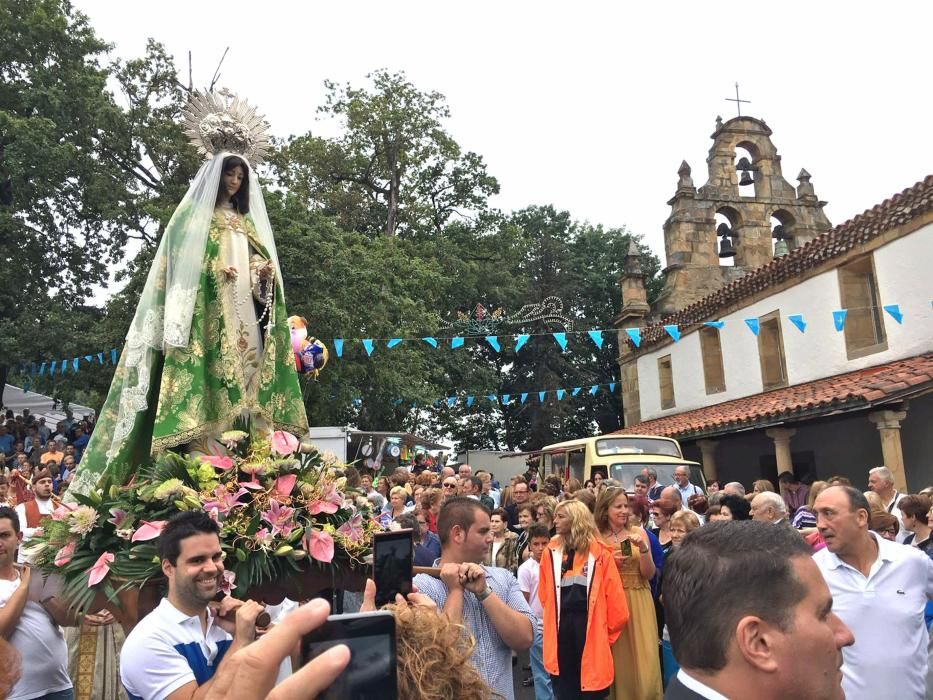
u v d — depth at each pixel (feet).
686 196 90.48
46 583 14.08
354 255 75.77
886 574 12.92
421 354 85.15
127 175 80.48
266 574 13.35
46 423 90.74
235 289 17.15
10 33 75.41
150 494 13.51
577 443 50.62
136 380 16.19
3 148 73.05
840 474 59.47
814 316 62.13
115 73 81.25
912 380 45.01
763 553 5.65
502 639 12.26
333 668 4.31
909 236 52.95
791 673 5.43
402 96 103.91
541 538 22.35
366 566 14.48
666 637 21.66
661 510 24.66
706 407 76.54
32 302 75.56
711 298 75.46
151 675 9.87
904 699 12.49
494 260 113.09
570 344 121.19
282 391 17.62
